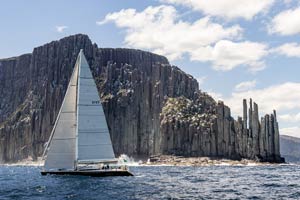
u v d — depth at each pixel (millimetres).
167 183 85875
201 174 133625
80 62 92312
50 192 64500
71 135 92312
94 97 92500
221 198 59062
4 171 185375
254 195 63562
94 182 80812
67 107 93000
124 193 63375
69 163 91938
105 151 92188
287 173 145625
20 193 63969
